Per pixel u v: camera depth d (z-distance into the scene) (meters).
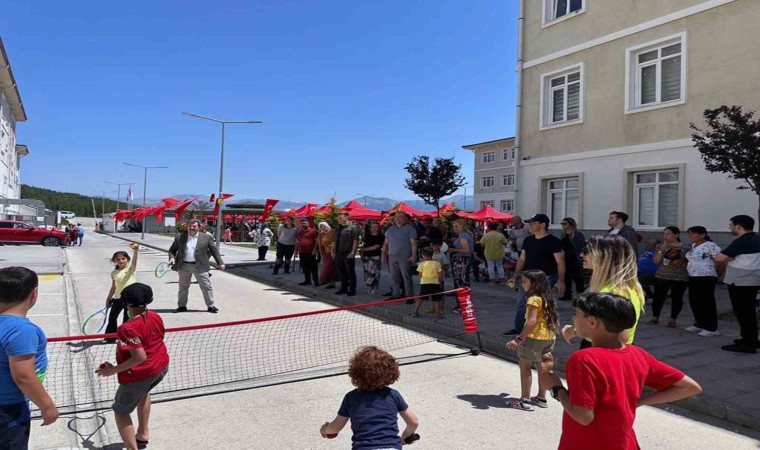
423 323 8.84
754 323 6.59
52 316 9.64
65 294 12.39
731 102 12.18
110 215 74.62
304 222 13.85
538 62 16.88
